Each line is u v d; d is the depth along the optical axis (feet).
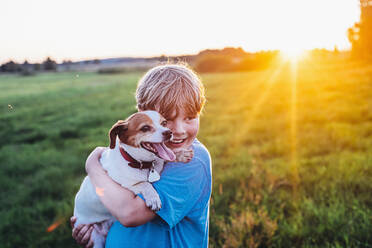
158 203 4.79
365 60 119.75
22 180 18.70
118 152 5.65
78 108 50.19
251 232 10.34
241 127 29.19
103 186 5.34
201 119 34.81
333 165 16.20
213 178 15.96
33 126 35.96
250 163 18.10
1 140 30.25
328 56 132.98
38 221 13.23
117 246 5.32
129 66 218.38
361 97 39.81
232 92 59.52
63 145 26.89
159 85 5.10
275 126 28.40
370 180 13.78
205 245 6.09
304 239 10.03
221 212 12.26
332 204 11.89
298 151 20.44
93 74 177.17
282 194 13.23
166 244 5.10
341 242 9.73
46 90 85.76
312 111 33.58
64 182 17.33
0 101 63.16
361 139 21.38
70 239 11.64
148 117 5.30
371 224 10.01
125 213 4.86
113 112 43.01
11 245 11.81
